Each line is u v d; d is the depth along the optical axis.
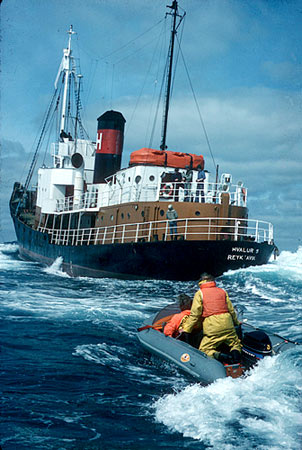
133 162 21.91
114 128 26.45
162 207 19.47
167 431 4.57
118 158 26.58
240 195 20.44
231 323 6.71
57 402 5.37
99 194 25.22
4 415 4.90
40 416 4.93
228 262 18.28
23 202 36.69
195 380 6.27
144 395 5.72
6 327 9.38
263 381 5.61
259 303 13.98
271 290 15.96
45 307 12.27
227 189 19.95
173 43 26.06
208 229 18.95
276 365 6.14
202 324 7.32
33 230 30.73
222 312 6.75
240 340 7.02
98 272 21.61
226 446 4.09
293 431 4.32
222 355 6.49
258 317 11.70
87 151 31.34
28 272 23.59
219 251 18.00
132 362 7.30
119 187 23.00
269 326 10.41
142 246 18.86
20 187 37.31
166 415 4.95
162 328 8.28
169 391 5.88
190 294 15.98
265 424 4.47
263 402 4.98
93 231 24.17
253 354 6.70
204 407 4.94
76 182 27.38
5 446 4.18
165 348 7.25
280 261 27.75
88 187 26.59
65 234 26.28
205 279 7.02
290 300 14.40
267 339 6.82
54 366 6.84
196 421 4.64
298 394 5.15
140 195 21.28
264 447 4.04
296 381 5.50
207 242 17.84
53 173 27.61
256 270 18.55
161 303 14.02
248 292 15.77
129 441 4.34
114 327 9.93
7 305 12.25
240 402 4.99
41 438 4.40
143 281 19.33
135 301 14.35
